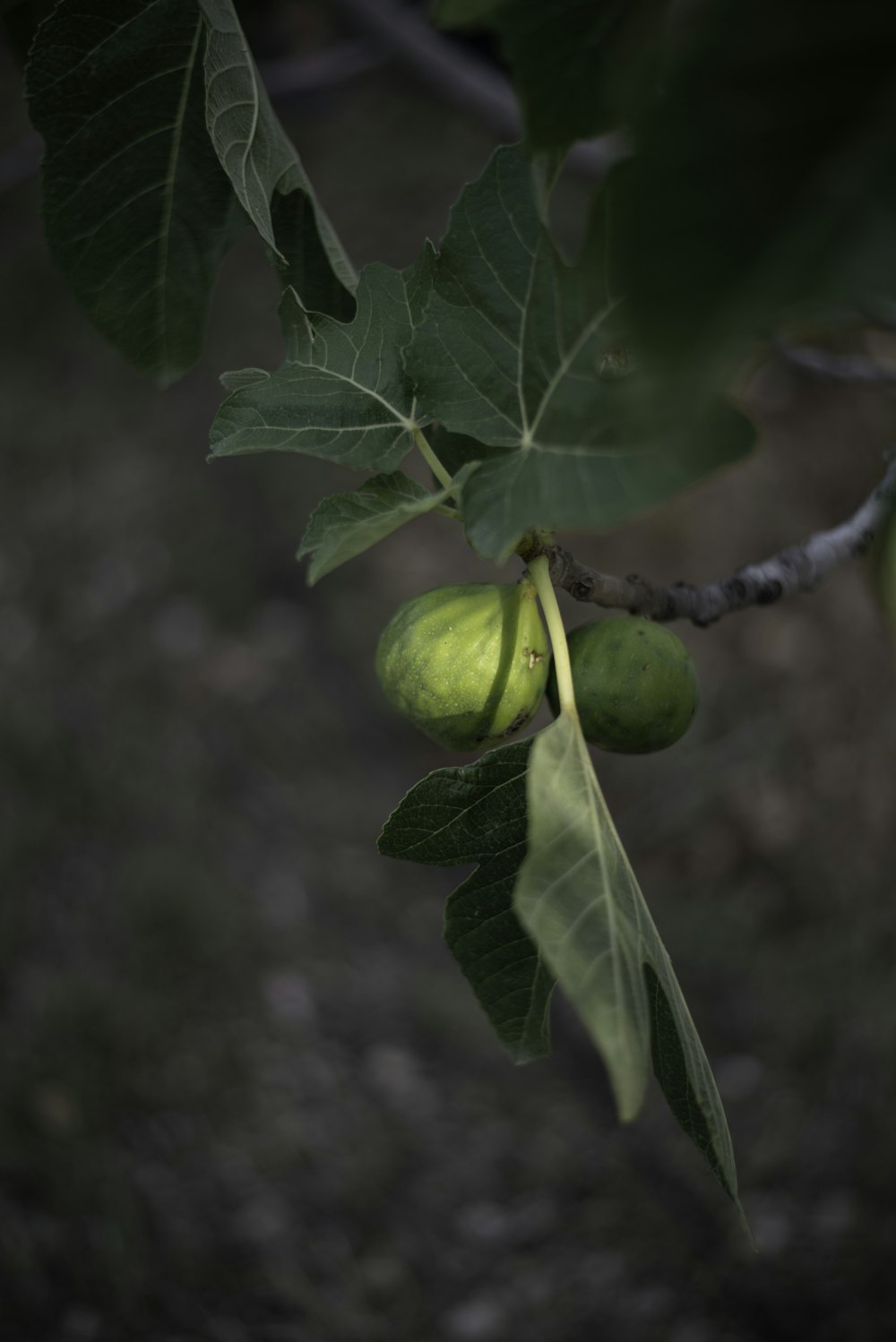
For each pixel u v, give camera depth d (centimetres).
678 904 603
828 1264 475
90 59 120
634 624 131
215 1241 483
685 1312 468
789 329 39
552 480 72
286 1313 465
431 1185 508
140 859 601
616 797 648
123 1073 529
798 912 592
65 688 677
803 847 608
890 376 236
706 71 35
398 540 741
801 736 641
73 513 762
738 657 674
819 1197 497
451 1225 497
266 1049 546
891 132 35
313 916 601
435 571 722
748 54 35
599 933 86
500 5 68
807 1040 546
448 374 92
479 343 91
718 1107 102
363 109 944
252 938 583
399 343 108
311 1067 542
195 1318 461
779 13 35
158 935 573
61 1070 522
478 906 115
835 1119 520
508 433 88
